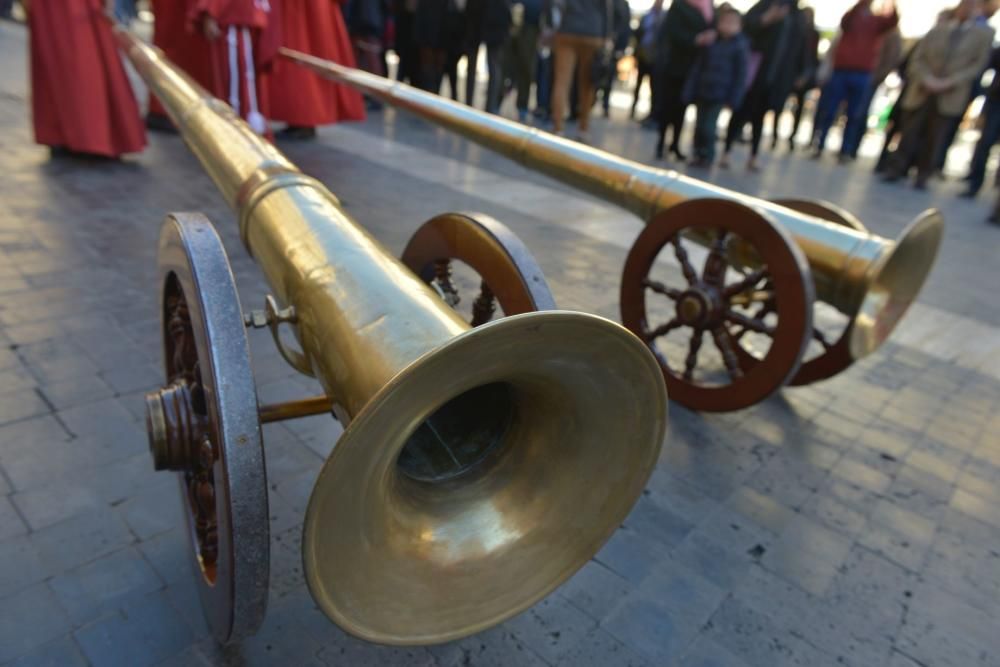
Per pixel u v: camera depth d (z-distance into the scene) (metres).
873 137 16.81
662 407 1.35
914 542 2.46
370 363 1.29
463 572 1.37
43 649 1.72
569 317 1.07
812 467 2.85
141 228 4.61
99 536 2.08
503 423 1.61
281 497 2.34
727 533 2.41
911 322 4.60
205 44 6.78
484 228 2.12
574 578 2.14
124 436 2.54
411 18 10.66
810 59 11.15
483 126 4.07
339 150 7.69
